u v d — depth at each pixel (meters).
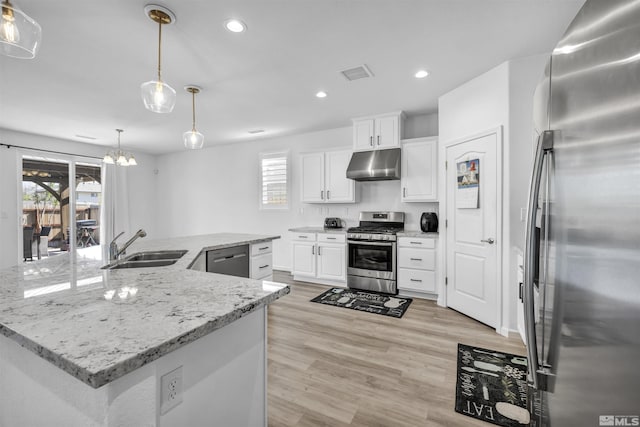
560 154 0.69
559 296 0.69
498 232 2.65
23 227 4.83
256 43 2.28
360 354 2.29
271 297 1.12
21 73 2.73
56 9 1.85
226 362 1.00
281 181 5.44
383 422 1.58
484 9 1.90
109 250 2.02
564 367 0.66
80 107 3.65
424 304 3.45
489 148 2.74
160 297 1.08
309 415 1.63
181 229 6.70
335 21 2.02
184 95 3.34
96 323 0.83
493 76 2.69
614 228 0.49
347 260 4.14
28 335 0.75
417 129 4.14
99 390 0.65
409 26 2.08
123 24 2.01
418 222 4.18
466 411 1.66
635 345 0.44
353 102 3.60
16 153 4.74
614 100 0.49
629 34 0.45
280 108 3.80
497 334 2.63
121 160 4.10
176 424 0.82
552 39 2.24
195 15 1.92
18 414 0.93
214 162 6.24
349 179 4.39
